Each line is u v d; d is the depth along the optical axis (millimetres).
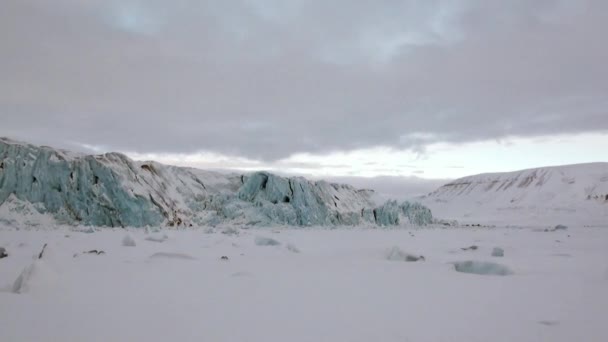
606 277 7746
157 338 3834
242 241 17391
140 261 9609
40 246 12969
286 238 20766
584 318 4691
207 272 8078
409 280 7434
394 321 4543
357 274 8109
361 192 50781
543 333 4086
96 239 16828
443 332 4117
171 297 5688
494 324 4434
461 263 8938
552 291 6363
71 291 5992
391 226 42500
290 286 6695
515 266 9609
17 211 27453
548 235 27438
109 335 3906
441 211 117875
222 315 4730
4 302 5207
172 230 25969
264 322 4453
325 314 4848
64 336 3852
